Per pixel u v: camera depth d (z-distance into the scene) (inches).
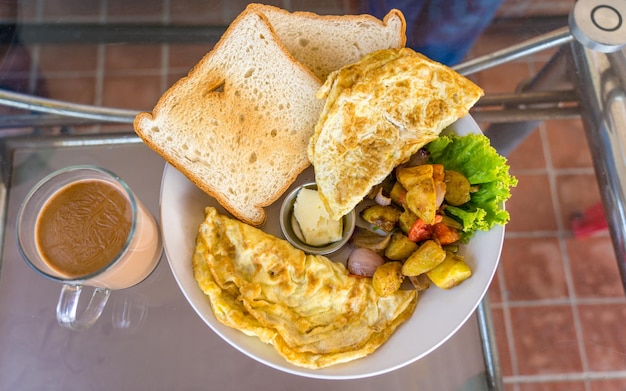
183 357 15.1
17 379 14.9
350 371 13.9
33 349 15.0
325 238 15.9
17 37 17.2
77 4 17.6
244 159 15.7
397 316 14.7
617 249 16.0
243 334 14.3
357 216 16.3
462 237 15.0
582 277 15.9
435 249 14.1
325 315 15.1
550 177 16.6
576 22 17.3
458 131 15.7
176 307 15.6
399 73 13.9
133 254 13.5
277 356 14.1
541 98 17.0
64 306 14.1
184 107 14.8
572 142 16.7
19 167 16.3
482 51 17.6
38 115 16.6
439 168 14.7
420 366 15.1
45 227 13.4
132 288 15.7
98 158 16.4
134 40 17.3
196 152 15.4
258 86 15.4
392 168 15.1
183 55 17.2
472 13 18.0
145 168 16.4
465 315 14.0
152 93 16.8
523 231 16.3
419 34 17.7
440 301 14.6
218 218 15.5
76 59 17.1
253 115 15.6
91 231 13.4
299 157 16.3
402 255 15.0
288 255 15.3
